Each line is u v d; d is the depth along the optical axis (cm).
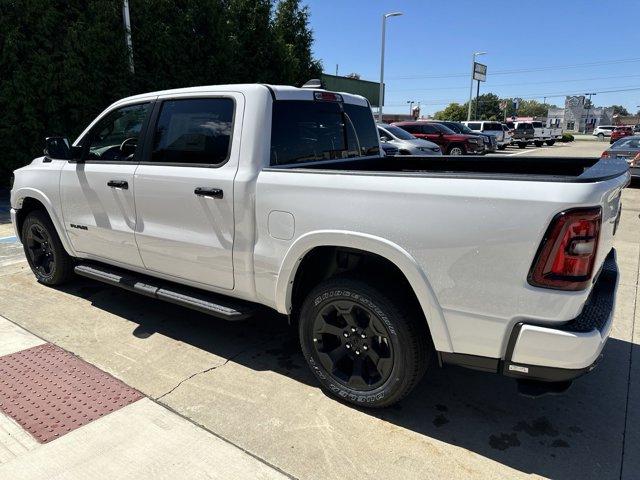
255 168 312
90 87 1072
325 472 247
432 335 259
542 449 266
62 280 500
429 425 286
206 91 342
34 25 998
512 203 224
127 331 409
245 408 301
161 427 281
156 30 1205
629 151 1389
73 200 430
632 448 268
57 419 288
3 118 1002
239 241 319
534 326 228
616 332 412
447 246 242
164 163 360
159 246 367
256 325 425
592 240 217
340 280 285
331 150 384
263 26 1620
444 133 1966
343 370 309
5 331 405
